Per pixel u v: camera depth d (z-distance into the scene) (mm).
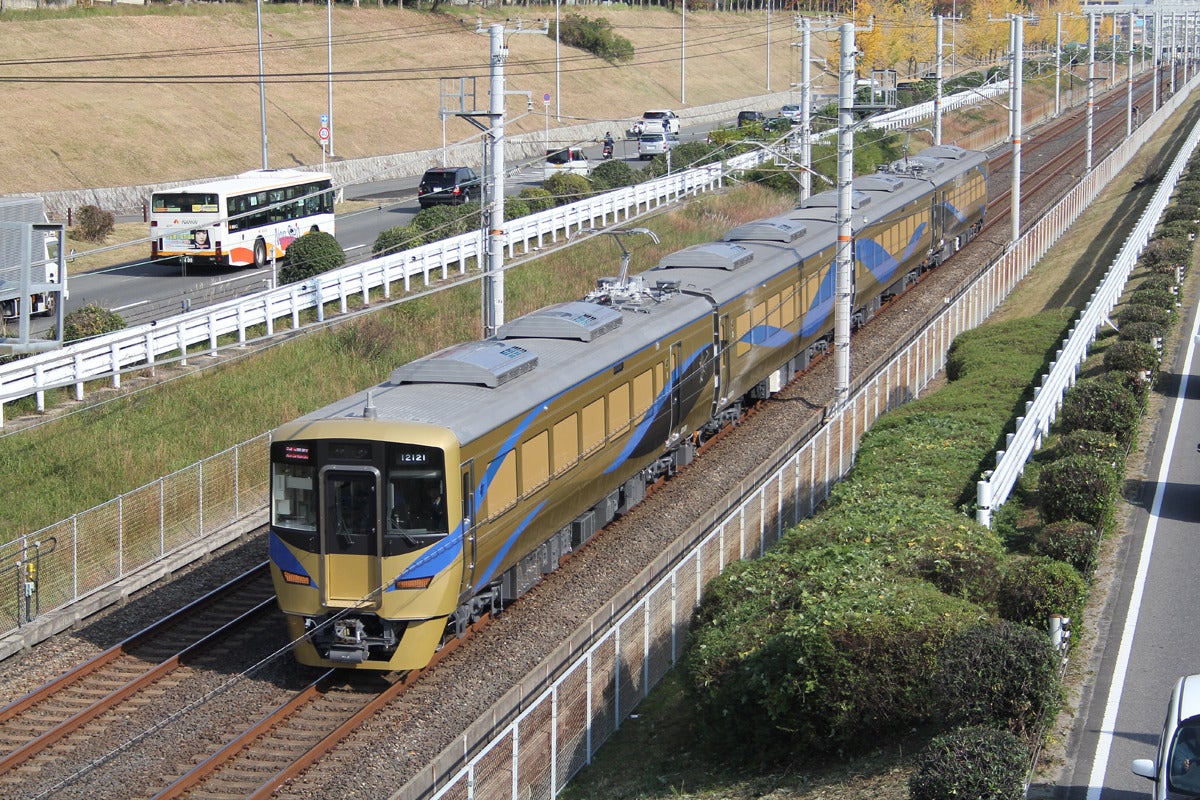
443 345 72812
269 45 161750
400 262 77750
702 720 34312
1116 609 37000
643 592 43969
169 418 57812
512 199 95500
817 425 65688
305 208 93375
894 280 90500
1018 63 99500
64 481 51781
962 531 39250
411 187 131000
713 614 38625
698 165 125812
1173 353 68750
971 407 63656
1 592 42719
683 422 57312
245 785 32625
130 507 48812
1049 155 165875
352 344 68812
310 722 36250
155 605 45531
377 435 37594
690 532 48094
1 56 131625
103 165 119250
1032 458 53844
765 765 32719
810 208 83625
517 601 45250
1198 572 39781
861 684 30844
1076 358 65500
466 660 40250
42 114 122750
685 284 61344
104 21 148625
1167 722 24203
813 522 43750
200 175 125625
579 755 34125
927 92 190875
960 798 23672
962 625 31250
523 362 44469
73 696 38188
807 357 76750
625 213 103938
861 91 160125
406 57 173875
